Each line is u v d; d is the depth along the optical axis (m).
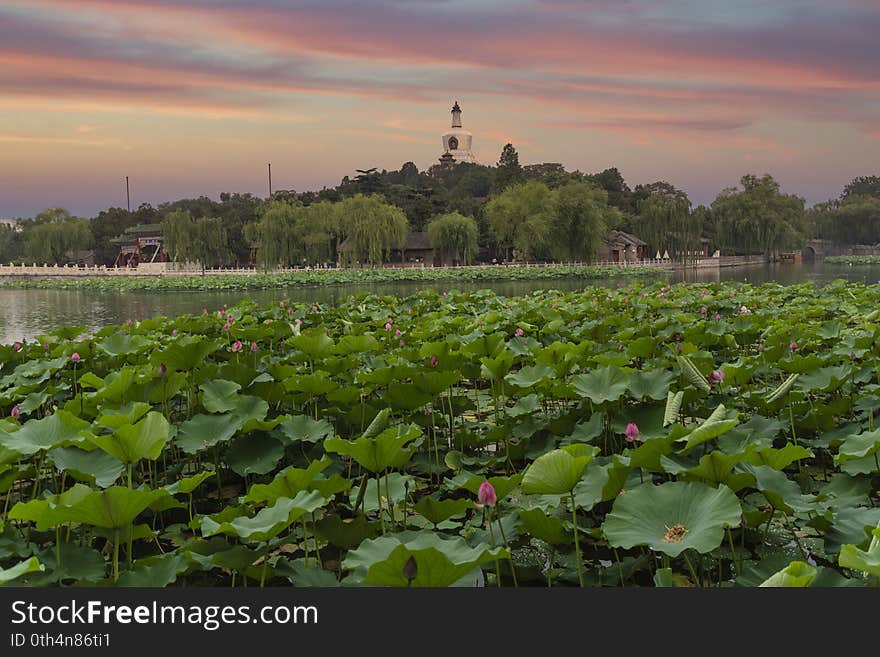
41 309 34.91
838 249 108.69
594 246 63.25
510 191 79.19
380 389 7.14
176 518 5.32
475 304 16.97
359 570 3.08
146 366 7.75
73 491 3.60
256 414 5.61
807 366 6.71
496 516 4.72
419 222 89.50
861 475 4.72
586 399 6.32
